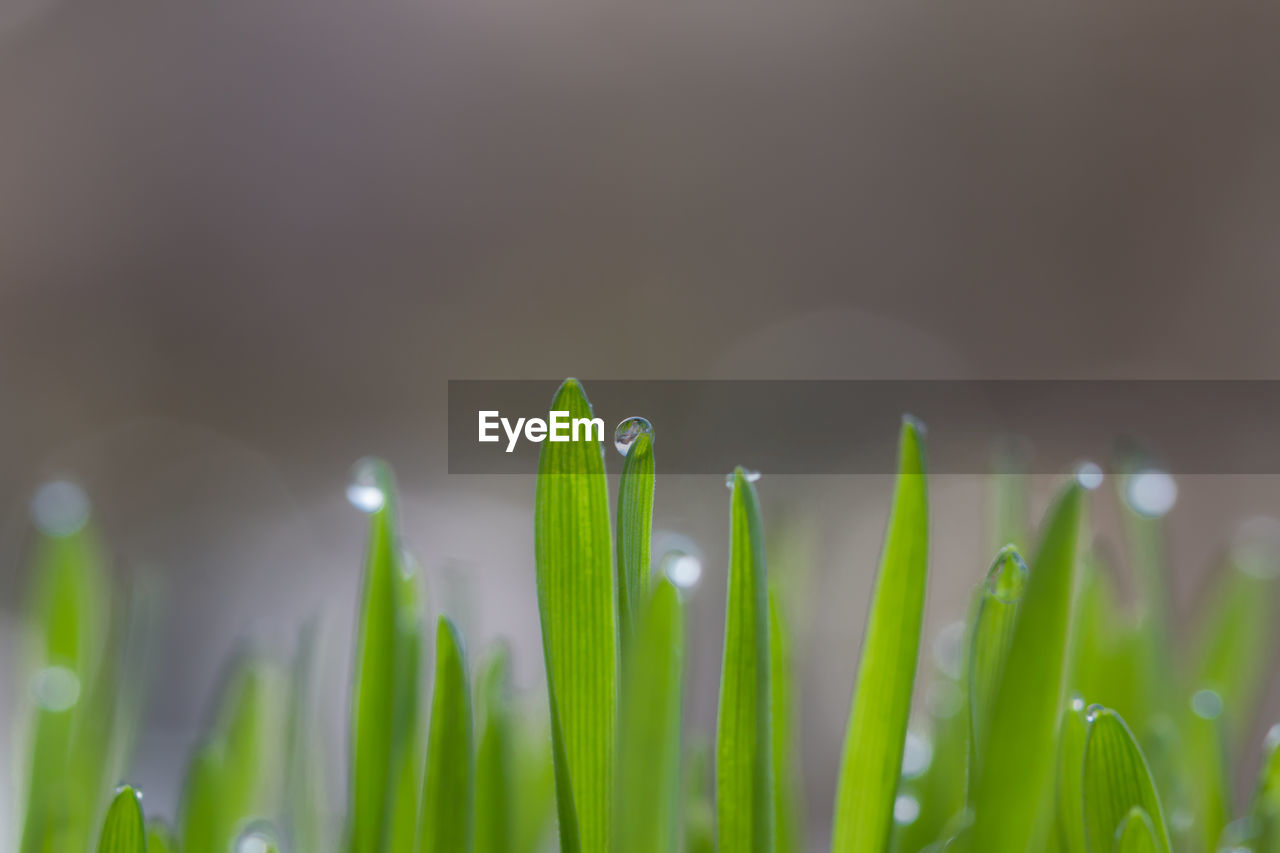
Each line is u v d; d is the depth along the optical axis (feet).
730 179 3.59
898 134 3.50
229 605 1.82
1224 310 3.08
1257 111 3.19
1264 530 0.75
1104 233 3.28
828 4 3.51
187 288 3.31
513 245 3.56
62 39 3.42
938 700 0.65
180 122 3.45
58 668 0.67
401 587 0.60
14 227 3.28
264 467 2.67
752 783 0.55
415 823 0.59
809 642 0.91
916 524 0.57
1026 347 3.10
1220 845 0.65
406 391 3.13
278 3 3.53
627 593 0.55
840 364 3.00
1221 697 0.69
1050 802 0.60
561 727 0.55
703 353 3.23
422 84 3.52
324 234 3.49
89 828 0.64
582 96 3.61
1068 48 3.40
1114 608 0.68
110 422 2.90
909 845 0.64
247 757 0.67
